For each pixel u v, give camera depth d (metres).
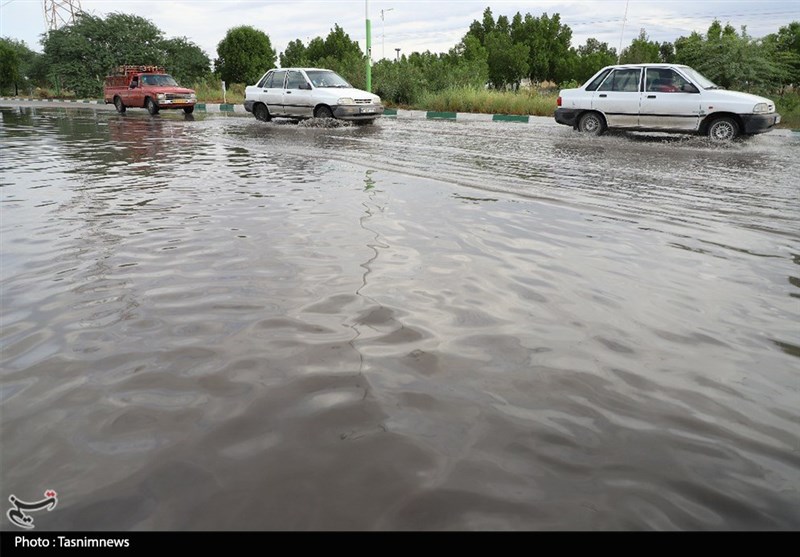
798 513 1.60
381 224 4.63
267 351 2.48
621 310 2.98
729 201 5.73
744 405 2.13
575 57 40.31
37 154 9.40
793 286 3.38
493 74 37.44
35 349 2.49
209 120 17.67
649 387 2.24
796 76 24.28
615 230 4.59
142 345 2.53
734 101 10.65
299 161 8.47
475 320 2.81
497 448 1.85
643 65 11.76
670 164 8.27
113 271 3.51
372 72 23.28
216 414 2.02
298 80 15.52
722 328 2.79
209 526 1.53
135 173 7.38
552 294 3.18
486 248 4.02
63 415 2.01
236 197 5.74
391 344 2.55
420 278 3.38
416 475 1.72
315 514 1.57
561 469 1.76
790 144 11.16
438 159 8.66
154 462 1.77
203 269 3.53
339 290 3.18
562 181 6.79
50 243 4.12
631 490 1.68
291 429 1.94
